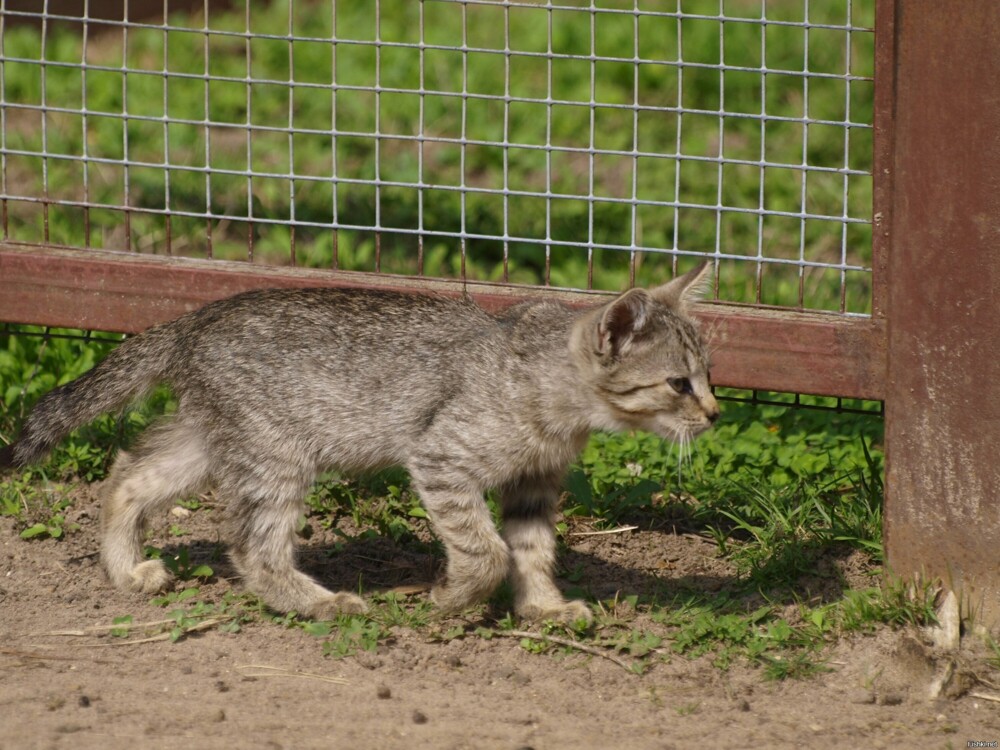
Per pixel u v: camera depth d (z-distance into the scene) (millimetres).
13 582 6469
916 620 5914
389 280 7078
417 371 6188
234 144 12734
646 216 11570
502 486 6359
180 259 7250
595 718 5328
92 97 13531
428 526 7211
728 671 5738
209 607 6180
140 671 5578
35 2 13703
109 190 11336
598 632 6047
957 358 5801
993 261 5688
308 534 7121
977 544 5891
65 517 7207
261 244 10727
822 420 8367
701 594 6465
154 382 6535
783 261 6672
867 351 6336
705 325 6488
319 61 14688
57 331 8648
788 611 6250
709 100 14070
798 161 12547
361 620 6031
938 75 5645
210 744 4938
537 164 12531
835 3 16031
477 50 6852
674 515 7426
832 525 6820
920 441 5918
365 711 5289
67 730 5000
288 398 6215
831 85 14039
